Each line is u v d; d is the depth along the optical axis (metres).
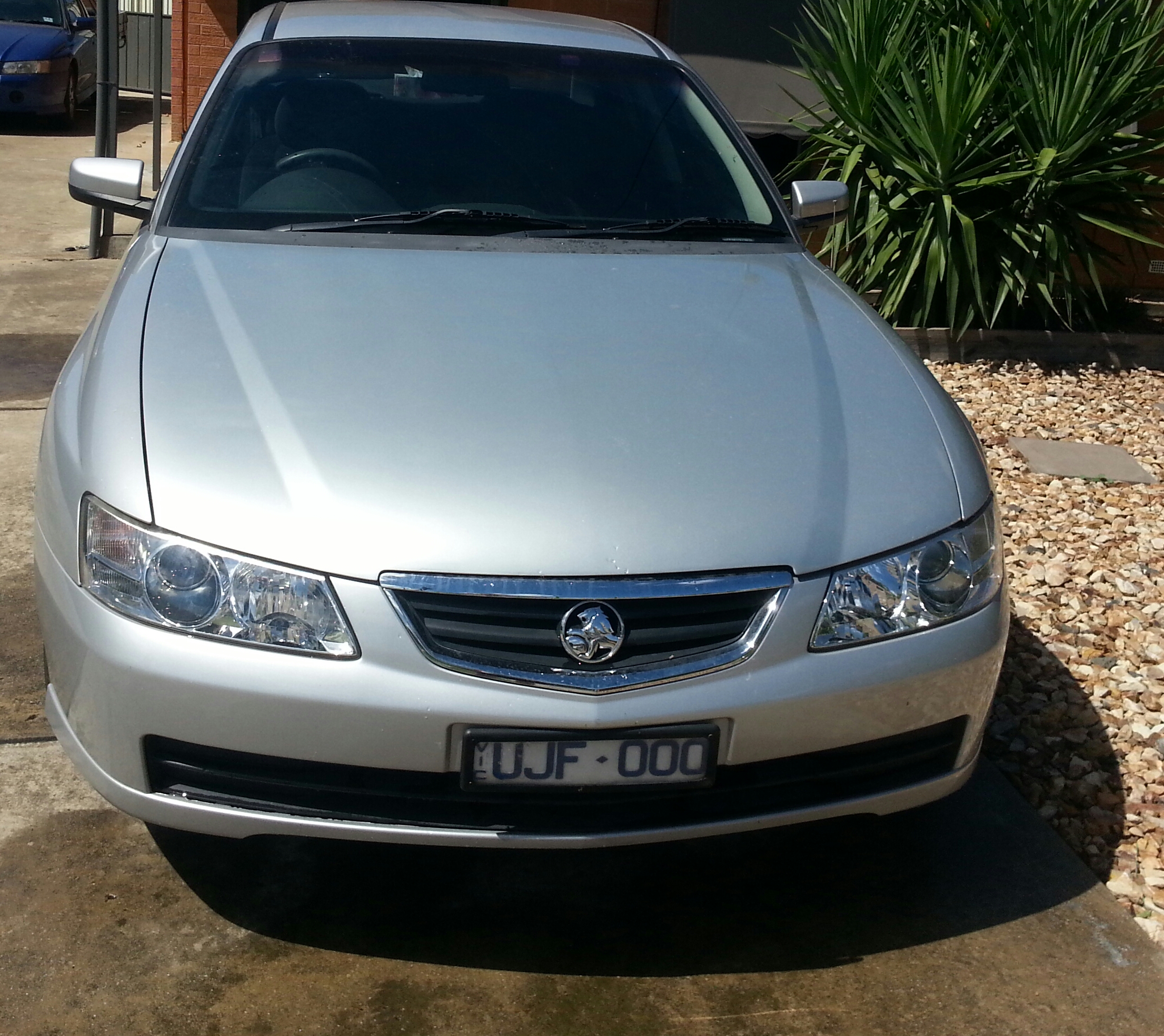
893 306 5.89
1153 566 3.90
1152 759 2.94
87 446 2.18
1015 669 3.30
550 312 2.60
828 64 6.17
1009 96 5.90
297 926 2.30
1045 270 5.98
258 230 2.90
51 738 2.80
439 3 3.95
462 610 1.97
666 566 2.01
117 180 3.20
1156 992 2.25
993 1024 2.15
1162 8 5.91
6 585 3.48
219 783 2.07
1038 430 5.11
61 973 2.16
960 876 2.54
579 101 3.37
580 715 1.97
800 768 2.14
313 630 1.97
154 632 2.00
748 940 2.33
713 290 2.81
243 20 9.91
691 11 7.67
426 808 2.07
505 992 2.18
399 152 3.13
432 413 2.21
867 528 2.14
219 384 2.26
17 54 11.62
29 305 6.31
